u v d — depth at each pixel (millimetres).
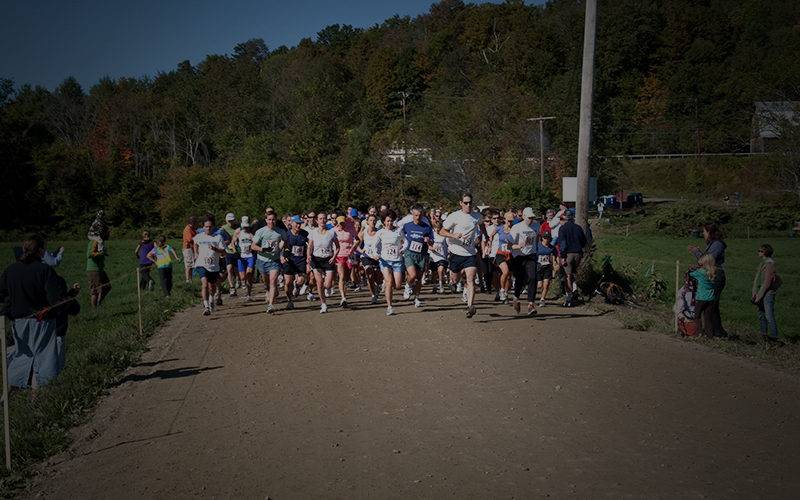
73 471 4941
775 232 40750
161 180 64500
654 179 70562
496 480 4445
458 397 6375
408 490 4328
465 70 88000
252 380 7258
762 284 10281
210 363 8164
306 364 7871
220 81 86562
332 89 65750
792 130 46500
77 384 7055
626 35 81438
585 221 13781
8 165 63188
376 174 45625
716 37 84188
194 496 4367
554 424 5547
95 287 14117
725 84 70875
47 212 63938
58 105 91250
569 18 92688
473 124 50031
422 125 53469
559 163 51125
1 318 5250
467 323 10266
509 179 42094
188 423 5902
